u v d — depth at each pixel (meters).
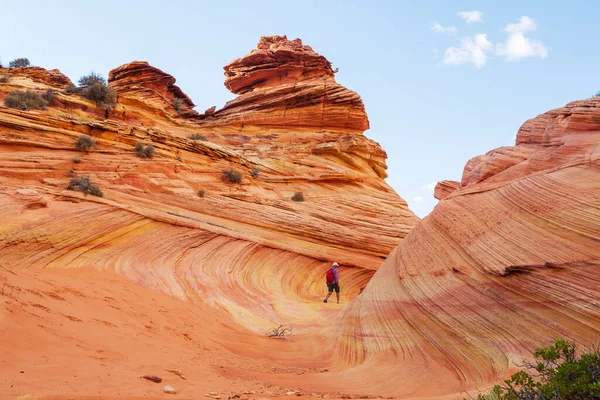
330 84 40.94
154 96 38.12
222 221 23.58
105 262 16.78
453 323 9.58
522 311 8.38
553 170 10.69
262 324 15.86
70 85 30.27
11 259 14.23
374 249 27.64
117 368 7.27
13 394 4.98
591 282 7.52
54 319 8.88
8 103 23.84
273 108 40.00
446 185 17.16
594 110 11.37
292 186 31.84
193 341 11.48
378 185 37.22
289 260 24.41
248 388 7.71
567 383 4.71
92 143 22.09
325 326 15.50
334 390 8.33
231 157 28.11
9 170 18.69
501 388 5.51
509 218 10.37
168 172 23.67
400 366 9.56
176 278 17.88
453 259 11.06
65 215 17.02
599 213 8.32
